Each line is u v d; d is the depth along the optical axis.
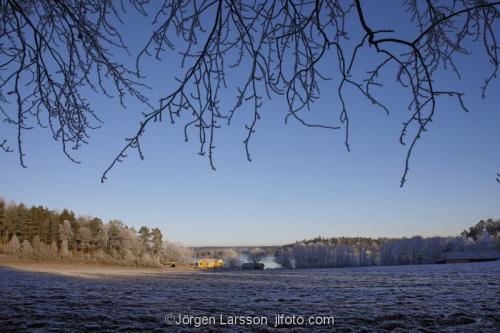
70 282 21.42
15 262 60.78
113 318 8.53
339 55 3.01
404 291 15.27
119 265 77.88
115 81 4.32
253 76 3.34
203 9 3.41
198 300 12.32
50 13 4.17
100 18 4.07
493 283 17.86
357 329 7.59
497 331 7.36
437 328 7.64
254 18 3.50
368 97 3.15
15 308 9.70
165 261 109.81
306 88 3.60
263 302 11.85
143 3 4.09
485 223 122.38
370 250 100.75
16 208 83.19
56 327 7.52
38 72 4.15
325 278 27.31
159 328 7.56
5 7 3.88
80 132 4.49
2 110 4.12
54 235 87.56
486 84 3.37
